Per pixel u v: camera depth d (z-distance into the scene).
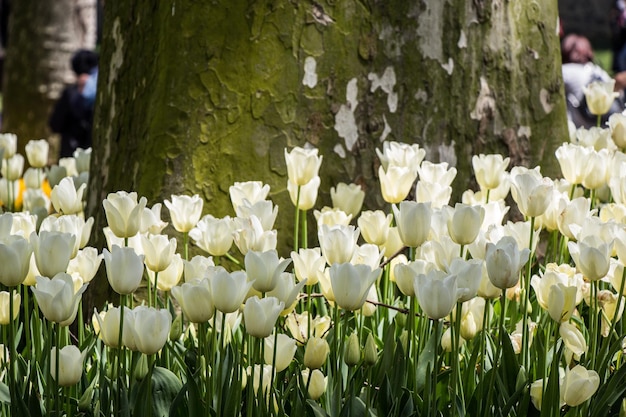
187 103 5.12
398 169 3.92
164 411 3.31
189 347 3.71
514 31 5.46
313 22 5.12
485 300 3.37
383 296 4.35
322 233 3.35
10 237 3.12
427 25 5.25
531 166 5.56
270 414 3.16
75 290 3.43
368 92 5.20
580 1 31.89
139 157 5.28
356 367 3.56
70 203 4.05
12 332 3.13
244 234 3.32
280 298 3.15
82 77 13.79
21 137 15.44
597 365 3.35
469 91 5.35
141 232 3.68
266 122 5.11
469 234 3.26
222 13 5.12
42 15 15.27
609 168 4.25
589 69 9.80
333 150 5.18
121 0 5.61
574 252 3.25
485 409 3.21
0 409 3.38
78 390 3.54
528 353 3.69
